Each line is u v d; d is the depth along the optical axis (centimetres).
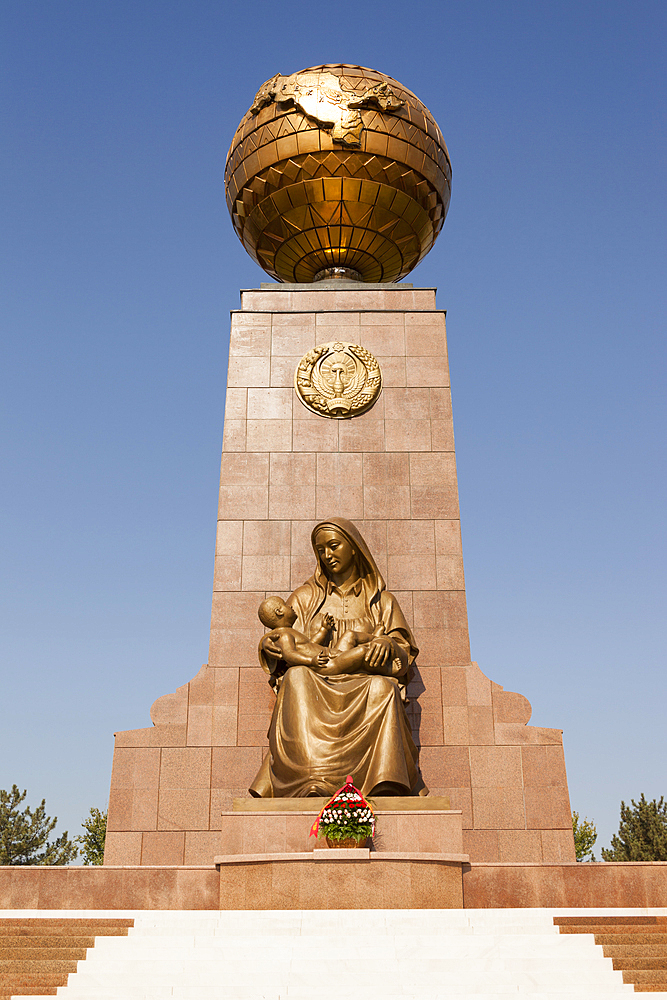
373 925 1216
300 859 1347
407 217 2209
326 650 1633
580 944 1135
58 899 1409
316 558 1856
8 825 4103
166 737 1783
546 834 1712
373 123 2117
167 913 1249
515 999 1002
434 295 2153
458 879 1364
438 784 1750
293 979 1044
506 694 1814
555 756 1767
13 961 1077
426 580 1906
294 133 2116
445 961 1079
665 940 1162
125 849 1708
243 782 1755
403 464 1997
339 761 1502
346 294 2152
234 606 1884
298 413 2036
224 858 1362
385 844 1423
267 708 1809
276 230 2233
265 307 2142
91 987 1038
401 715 1566
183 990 1021
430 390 2059
